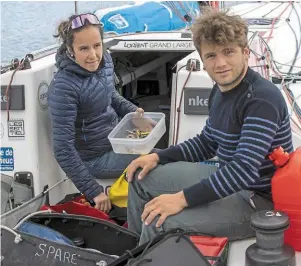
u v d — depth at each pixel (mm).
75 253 1862
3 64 2834
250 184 1874
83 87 2611
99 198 2580
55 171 2871
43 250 1891
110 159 2750
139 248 1786
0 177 2715
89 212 2467
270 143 1856
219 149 2078
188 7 3973
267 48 3389
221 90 1989
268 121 1847
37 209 2428
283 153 1832
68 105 2566
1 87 2670
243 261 1829
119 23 3863
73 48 2566
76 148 2762
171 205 1902
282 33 3986
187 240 1705
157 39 3420
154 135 2607
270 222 1683
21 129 2695
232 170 1854
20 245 1915
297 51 3609
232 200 1965
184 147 2236
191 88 2578
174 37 3527
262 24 4195
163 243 1709
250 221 1848
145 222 1910
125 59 3715
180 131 2639
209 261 1707
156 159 2201
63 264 1863
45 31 3523
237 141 1972
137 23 3895
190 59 2660
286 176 1799
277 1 4730
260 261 1681
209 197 1879
